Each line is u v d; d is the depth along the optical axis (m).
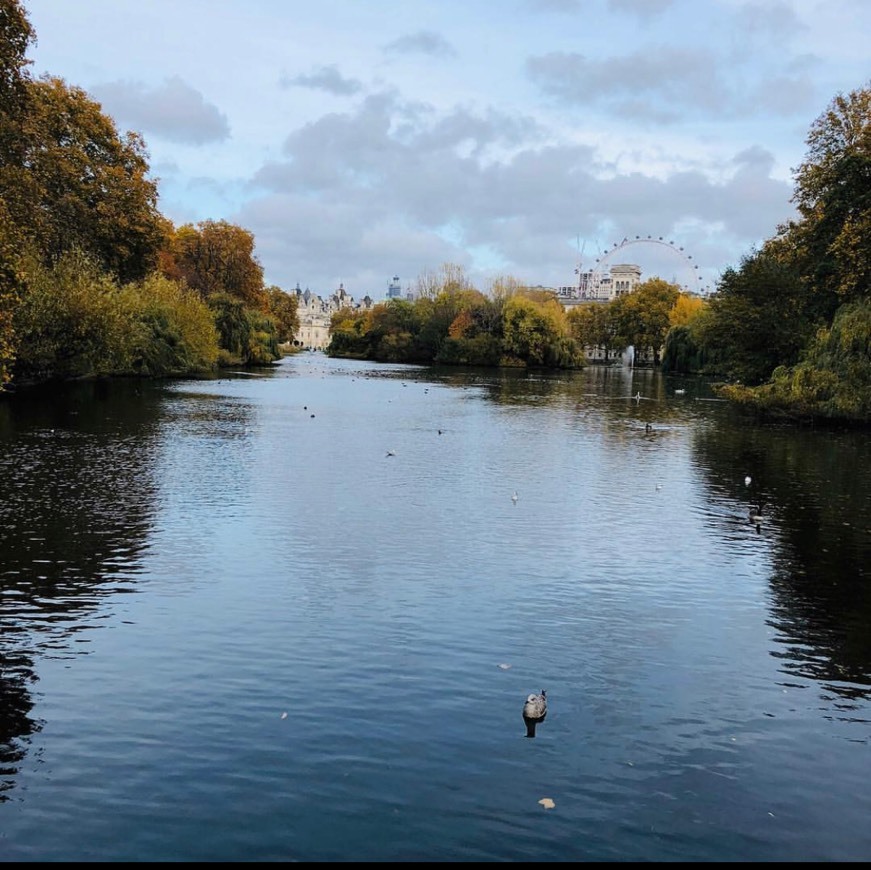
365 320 154.62
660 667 11.47
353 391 64.38
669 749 9.19
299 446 31.78
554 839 7.47
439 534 18.47
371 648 11.79
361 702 10.09
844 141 52.31
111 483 23.08
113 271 59.16
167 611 13.11
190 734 9.21
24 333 44.28
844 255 44.50
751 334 56.03
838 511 21.86
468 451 31.86
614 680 10.98
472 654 11.69
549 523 19.88
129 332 57.00
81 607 13.23
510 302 117.50
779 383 45.00
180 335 70.69
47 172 46.31
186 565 15.58
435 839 7.43
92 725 9.38
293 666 11.10
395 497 22.38
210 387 60.69
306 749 8.93
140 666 11.01
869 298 42.16
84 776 8.32
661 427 42.16
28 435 31.94
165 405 45.84
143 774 8.38
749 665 11.65
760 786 8.48
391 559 16.34
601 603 14.10
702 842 7.52
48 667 10.92
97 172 54.19
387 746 9.03
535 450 32.66
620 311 147.25
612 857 7.25
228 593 14.04
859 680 11.25
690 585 15.26
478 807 7.93
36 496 21.17
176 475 24.66
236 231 103.00
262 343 101.62
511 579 15.27
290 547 17.00
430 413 47.72
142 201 57.03
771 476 27.22
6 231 29.09
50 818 7.62
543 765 8.73
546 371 108.81
